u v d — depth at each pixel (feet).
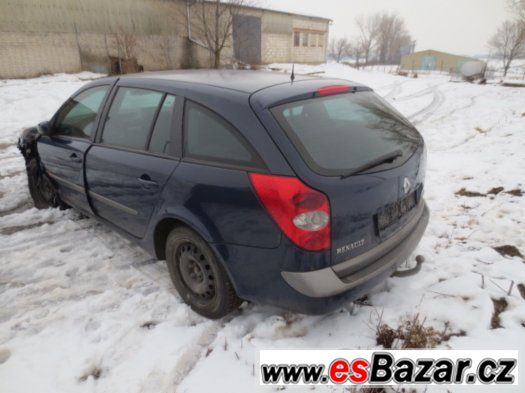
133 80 9.94
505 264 10.08
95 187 10.67
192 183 7.57
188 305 8.87
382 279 7.57
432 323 8.09
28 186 15.69
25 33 52.42
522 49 146.00
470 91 57.21
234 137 7.17
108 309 8.85
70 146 11.44
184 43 70.95
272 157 6.59
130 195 9.29
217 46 68.59
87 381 7.00
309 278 6.57
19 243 11.80
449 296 8.85
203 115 7.80
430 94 53.47
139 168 8.82
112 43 61.52
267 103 7.06
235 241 7.14
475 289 8.99
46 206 14.40
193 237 7.91
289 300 6.93
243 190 6.82
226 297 7.84
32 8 52.39
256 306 8.84
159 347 7.73
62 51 56.54
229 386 6.79
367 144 7.61
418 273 9.79
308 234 6.36
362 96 9.00
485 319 8.11
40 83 47.96
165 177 8.16
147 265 10.61
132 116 9.57
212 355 7.47
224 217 7.16
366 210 6.89
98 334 8.09
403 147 8.25
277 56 92.84
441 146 23.20
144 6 63.98
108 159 9.82
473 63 103.96
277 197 6.40
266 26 86.02
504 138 24.00
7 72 51.78
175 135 8.28
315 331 7.98
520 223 12.37
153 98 9.05
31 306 8.97
